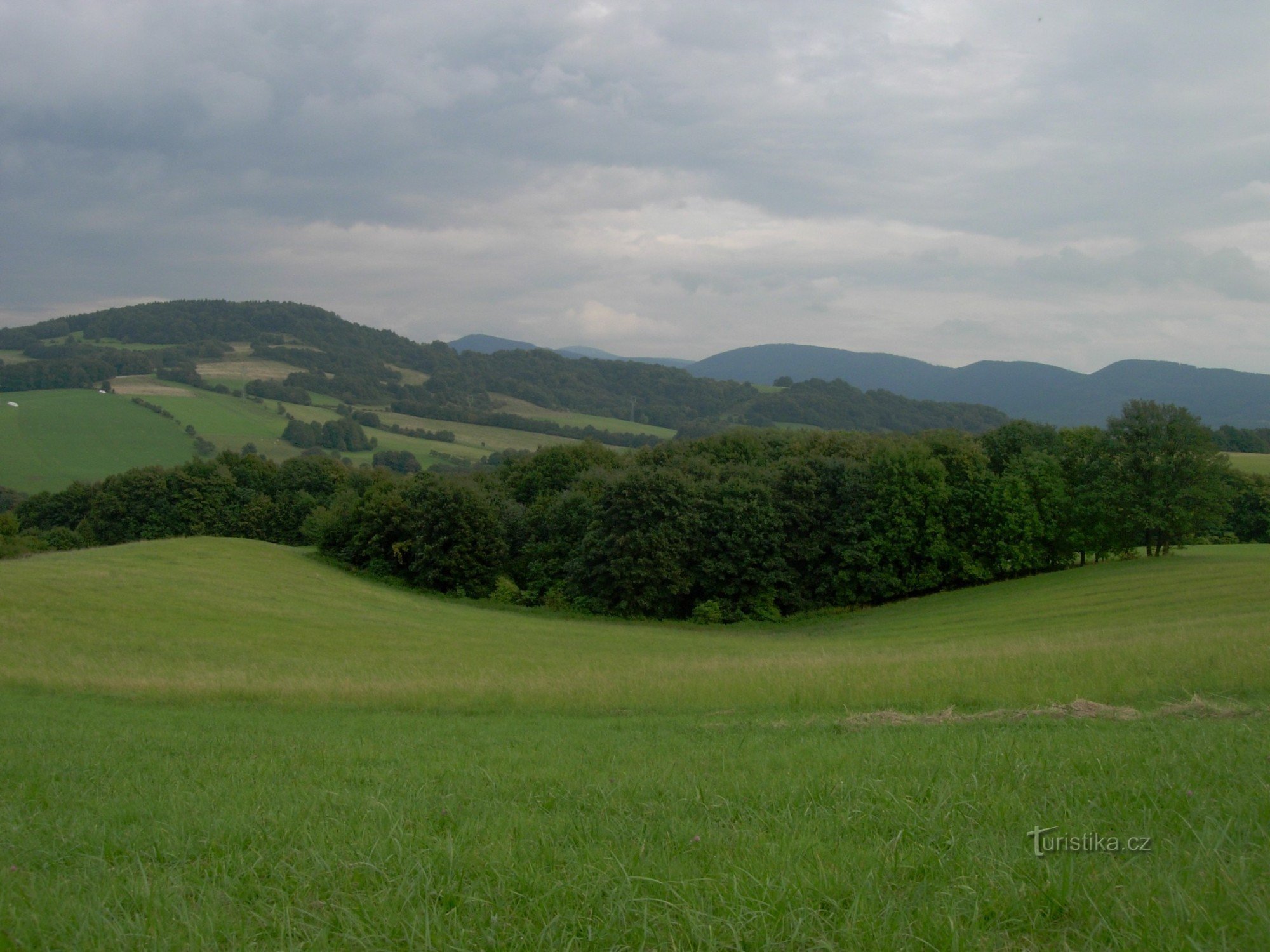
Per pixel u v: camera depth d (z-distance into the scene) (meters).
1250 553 62.56
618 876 5.32
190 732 15.56
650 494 63.16
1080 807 6.79
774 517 63.09
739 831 6.51
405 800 8.22
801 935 4.43
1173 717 12.91
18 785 9.84
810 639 50.19
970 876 5.16
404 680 23.84
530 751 12.16
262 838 6.80
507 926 4.71
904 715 14.83
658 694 19.22
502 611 63.94
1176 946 4.09
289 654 35.75
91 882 5.70
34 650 31.31
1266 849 5.38
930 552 61.66
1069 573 61.69
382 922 4.76
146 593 45.50
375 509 71.00
